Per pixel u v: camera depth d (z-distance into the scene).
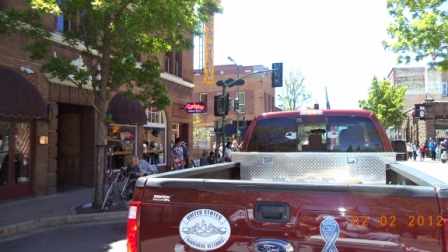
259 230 2.42
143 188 2.69
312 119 5.41
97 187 10.10
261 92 40.56
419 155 34.41
